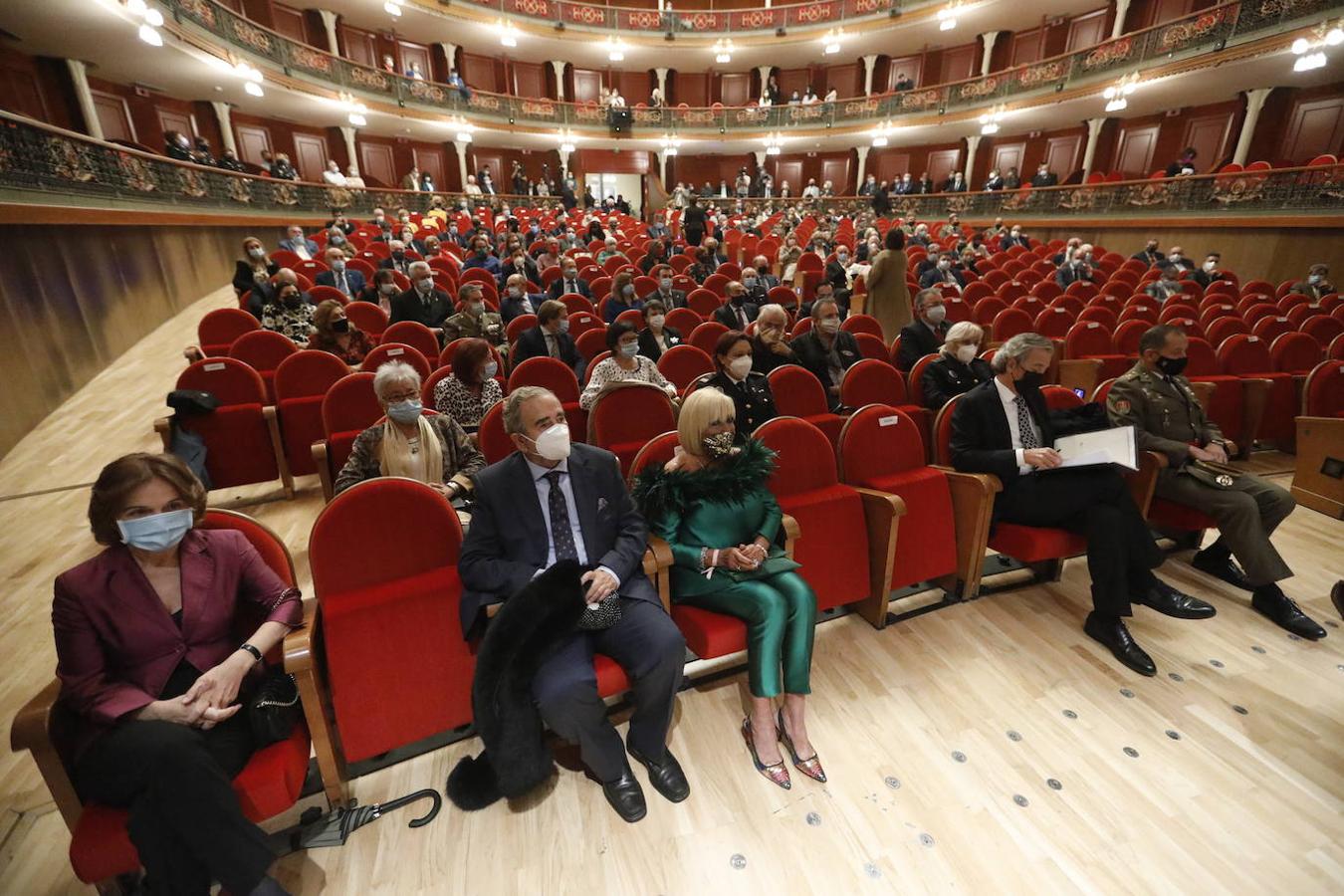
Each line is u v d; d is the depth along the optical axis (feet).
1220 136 45.50
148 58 34.09
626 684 5.74
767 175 70.23
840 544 7.74
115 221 21.15
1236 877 4.97
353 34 57.72
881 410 8.63
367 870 5.11
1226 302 22.71
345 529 5.77
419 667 5.74
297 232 30.07
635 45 65.92
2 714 6.79
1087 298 24.89
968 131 59.72
